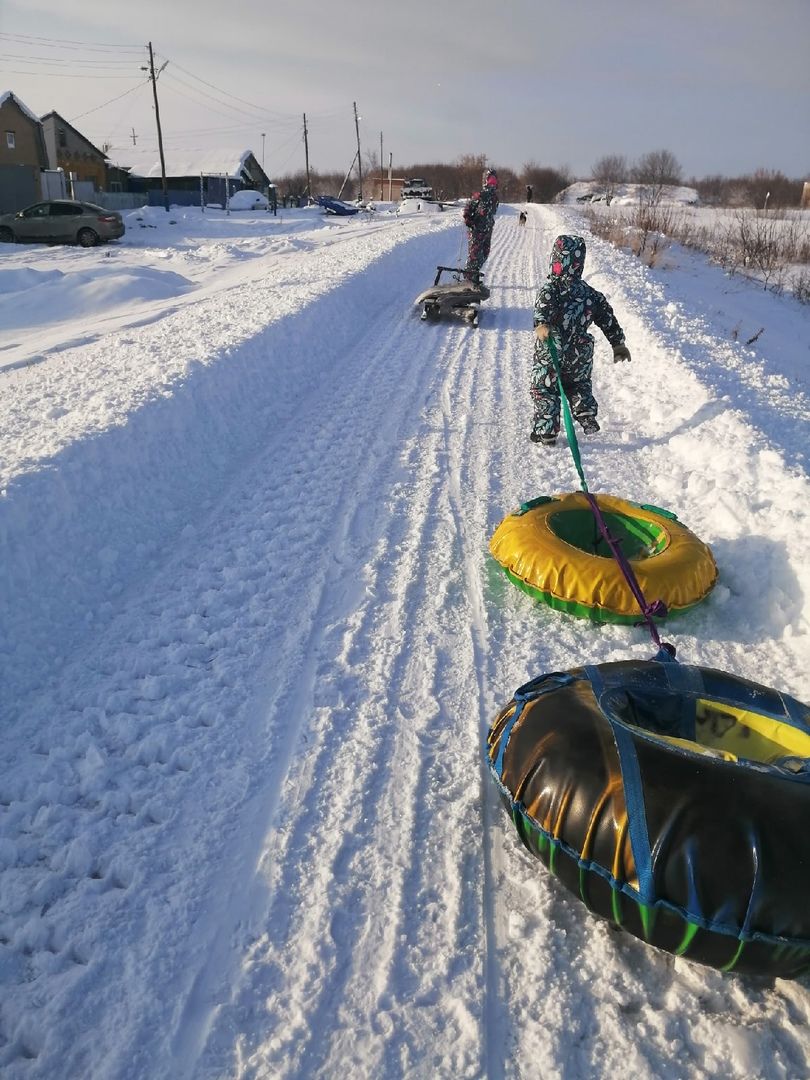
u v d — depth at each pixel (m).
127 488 5.24
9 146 40.28
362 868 2.81
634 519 4.90
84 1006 2.31
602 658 4.05
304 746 3.38
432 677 3.86
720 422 6.91
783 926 2.17
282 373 8.37
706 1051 2.25
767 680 3.89
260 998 2.36
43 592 4.17
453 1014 2.33
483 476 6.31
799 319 18.94
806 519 4.80
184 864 2.79
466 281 12.52
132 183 62.28
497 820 3.03
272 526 5.36
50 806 3.00
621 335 6.81
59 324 12.97
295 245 24.42
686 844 2.25
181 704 3.60
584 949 2.54
